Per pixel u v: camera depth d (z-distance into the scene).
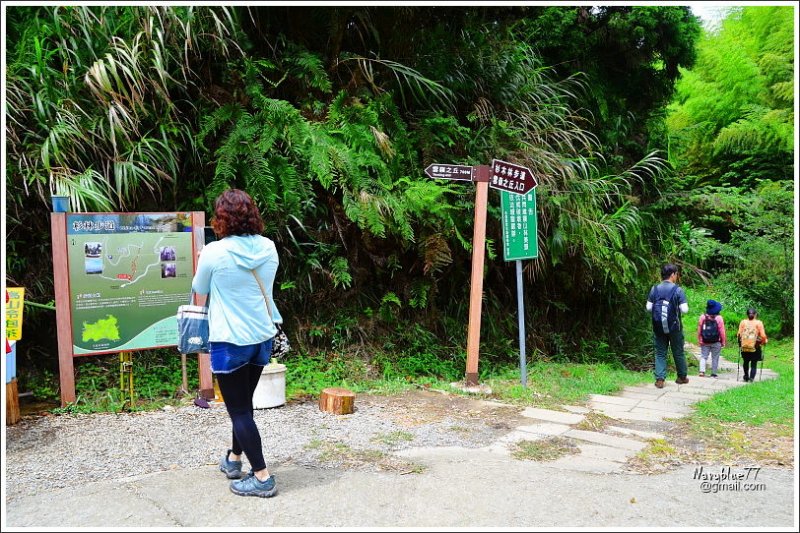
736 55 14.83
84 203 4.75
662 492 3.37
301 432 4.32
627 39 9.46
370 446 4.06
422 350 6.71
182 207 5.97
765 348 11.25
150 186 5.41
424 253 6.29
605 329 8.91
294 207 5.57
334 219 6.30
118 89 5.32
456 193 6.29
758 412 5.16
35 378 5.24
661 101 10.73
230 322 3.04
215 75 6.16
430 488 3.31
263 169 5.43
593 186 7.59
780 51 14.50
